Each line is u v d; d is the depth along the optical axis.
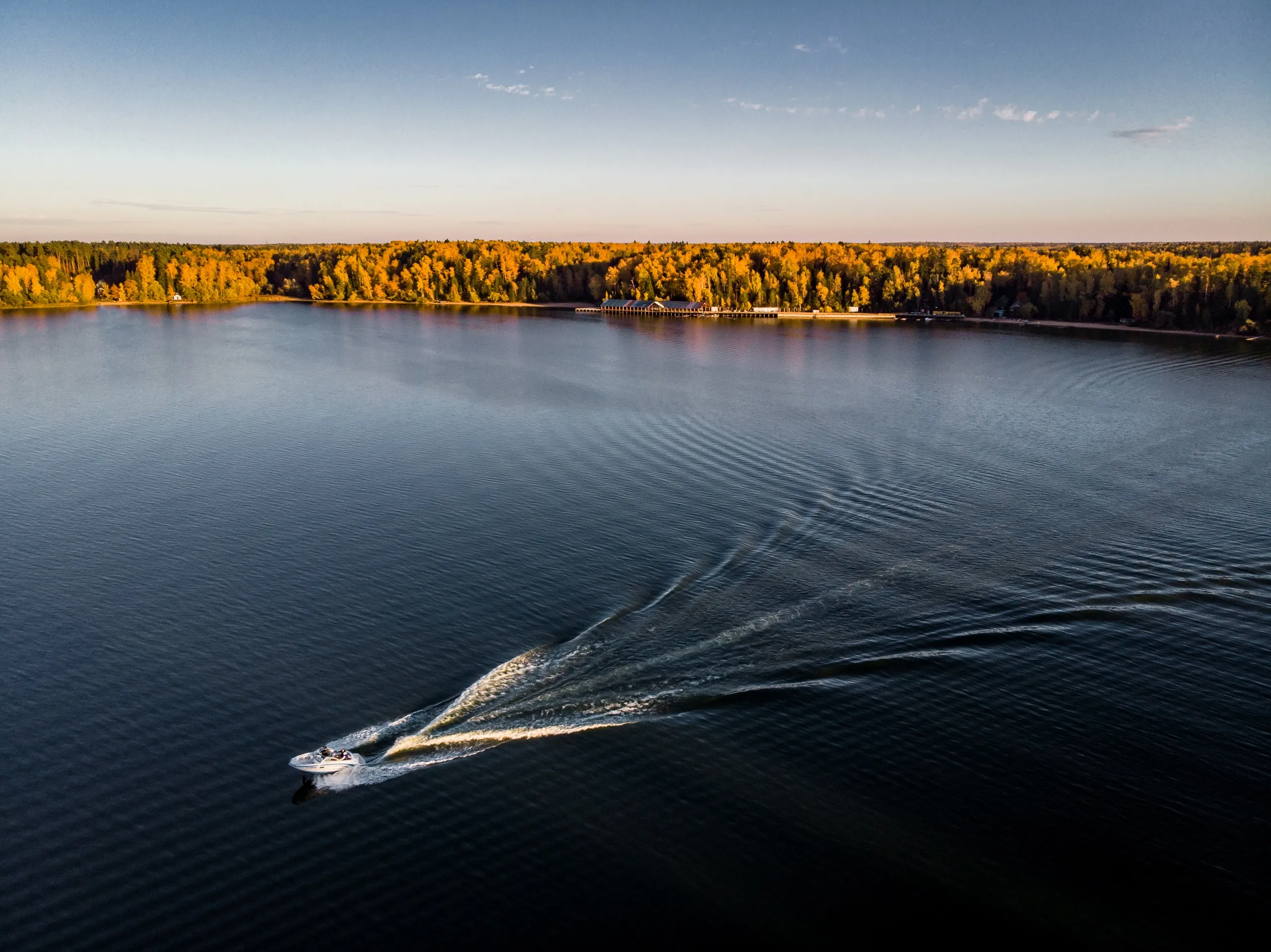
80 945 30.66
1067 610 51.09
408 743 40.41
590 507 70.38
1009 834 35.19
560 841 35.06
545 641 49.06
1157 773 38.38
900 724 41.56
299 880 33.44
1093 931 31.00
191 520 69.00
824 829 35.53
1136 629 49.22
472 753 39.84
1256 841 34.66
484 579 57.19
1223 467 80.19
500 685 44.44
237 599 55.09
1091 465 80.88
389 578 57.72
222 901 32.56
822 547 60.62
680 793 37.41
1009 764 39.00
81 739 41.62
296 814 36.69
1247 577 55.22
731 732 41.00
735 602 52.34
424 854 34.56
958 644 47.62
